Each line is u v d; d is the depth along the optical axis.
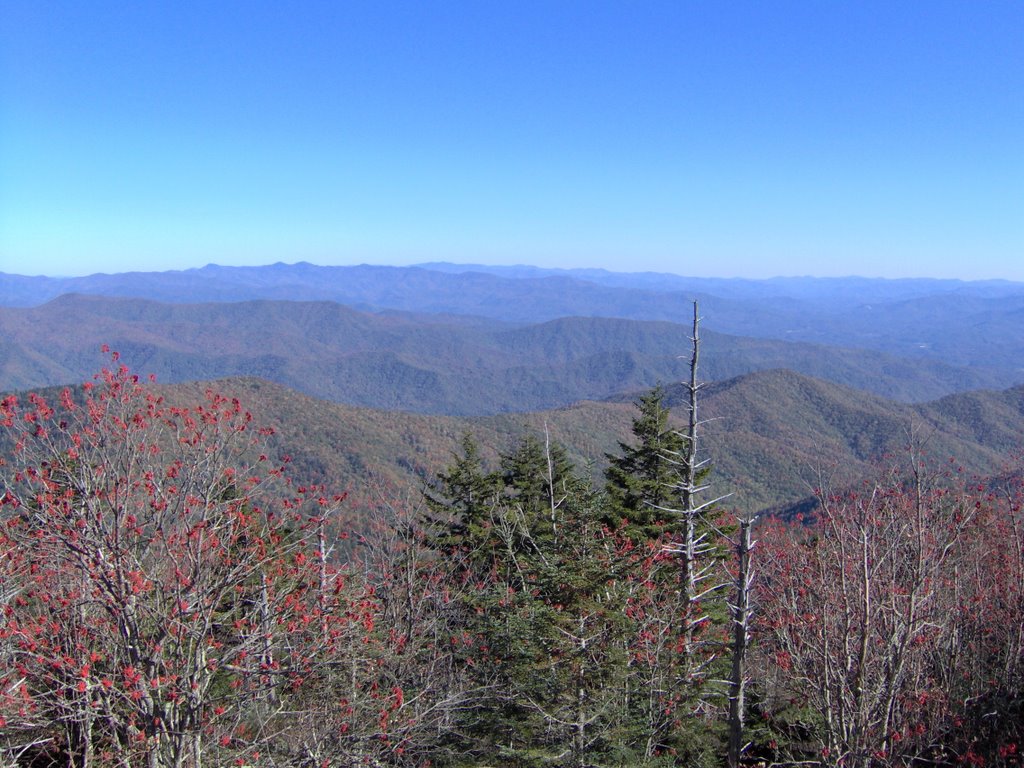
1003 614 9.73
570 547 10.06
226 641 7.39
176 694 6.37
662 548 11.10
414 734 9.18
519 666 9.41
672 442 17.30
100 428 6.22
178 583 6.29
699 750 9.84
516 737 9.73
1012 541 9.56
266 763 7.53
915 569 7.48
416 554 12.20
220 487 6.89
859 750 7.21
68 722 7.26
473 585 13.11
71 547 6.00
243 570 6.87
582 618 9.09
